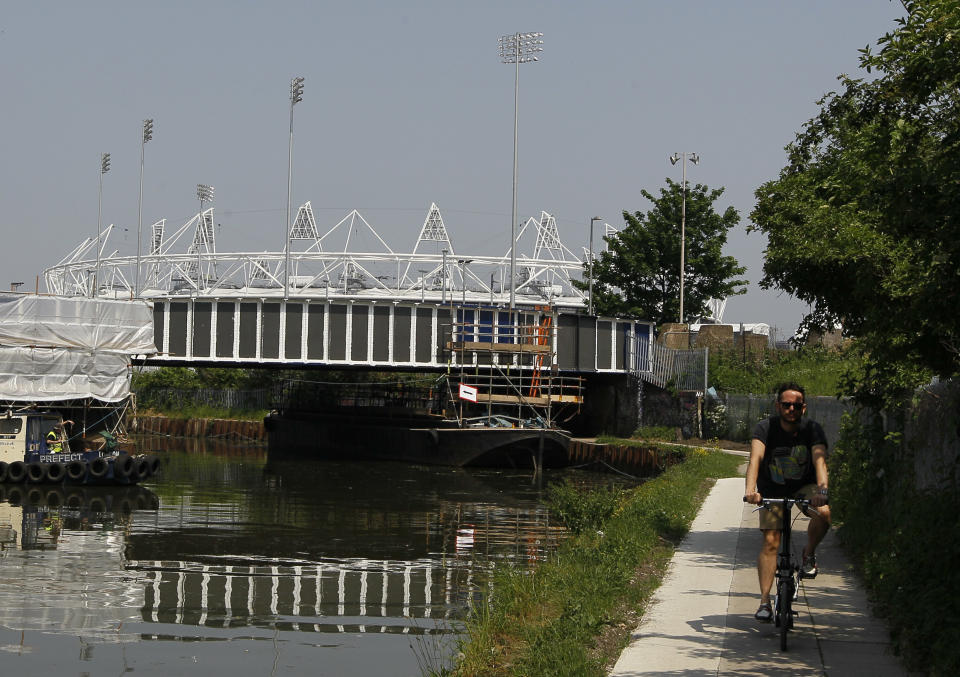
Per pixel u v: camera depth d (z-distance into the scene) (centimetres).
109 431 6297
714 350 6912
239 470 6081
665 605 1378
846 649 1139
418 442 6575
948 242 1020
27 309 5878
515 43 7156
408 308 6844
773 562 1202
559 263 14825
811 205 1708
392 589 2350
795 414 1199
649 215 8112
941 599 1129
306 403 9369
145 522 3641
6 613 2064
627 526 2034
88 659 1708
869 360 1784
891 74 1286
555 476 5769
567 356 7006
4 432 4994
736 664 1077
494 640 1296
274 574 2562
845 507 2023
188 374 11362
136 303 6275
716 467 3959
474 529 3462
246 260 14575
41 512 3919
